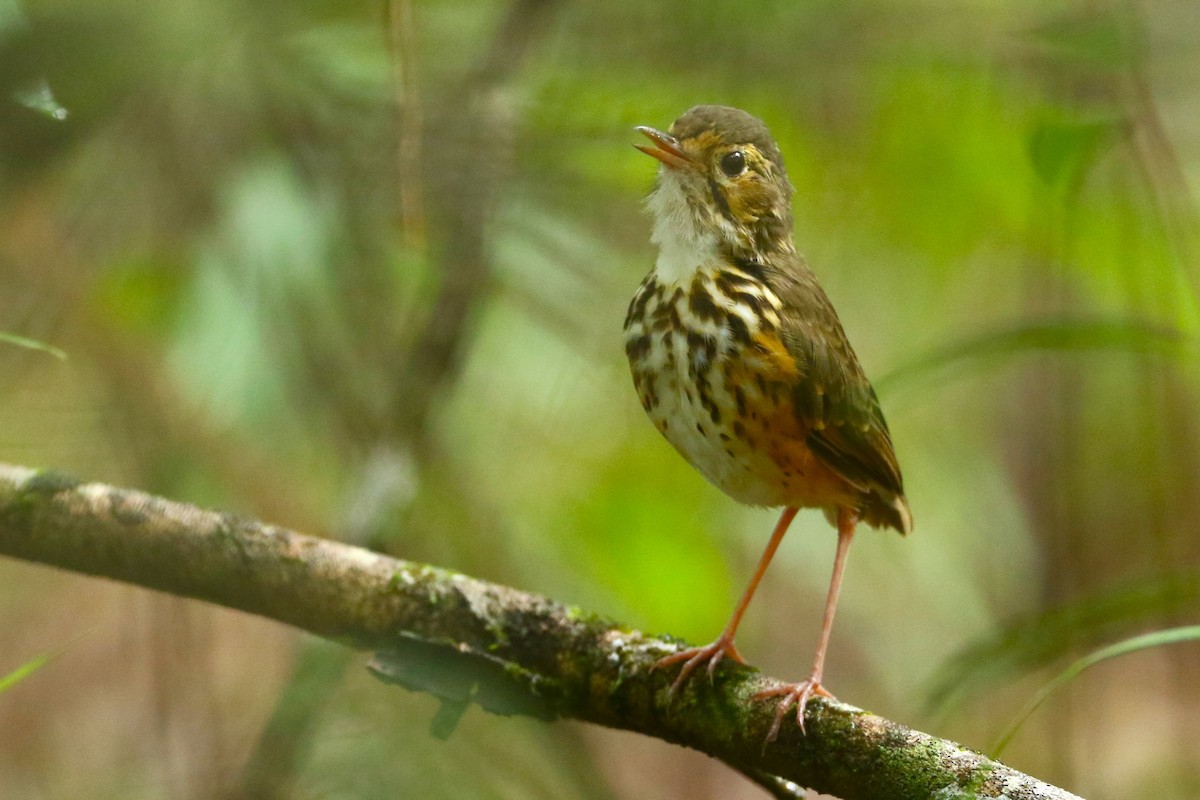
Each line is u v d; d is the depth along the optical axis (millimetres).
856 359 9594
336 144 11469
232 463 11812
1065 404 13695
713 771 16344
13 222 11414
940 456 13773
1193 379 13453
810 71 11922
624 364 11688
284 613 8492
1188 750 15812
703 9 11906
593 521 11641
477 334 11344
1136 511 14328
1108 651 7199
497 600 8367
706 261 9328
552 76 11875
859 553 13852
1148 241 11234
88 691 13883
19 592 14492
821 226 12453
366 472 10664
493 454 11969
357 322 11602
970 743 14234
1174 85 13281
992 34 11781
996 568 13820
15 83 10086
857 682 15883
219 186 11133
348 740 10211
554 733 11570
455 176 11359
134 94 10938
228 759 12070
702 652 8008
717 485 9602
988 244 13391
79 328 11719
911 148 11938
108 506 8523
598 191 11898
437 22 12484
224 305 10914
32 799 12938
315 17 11344
